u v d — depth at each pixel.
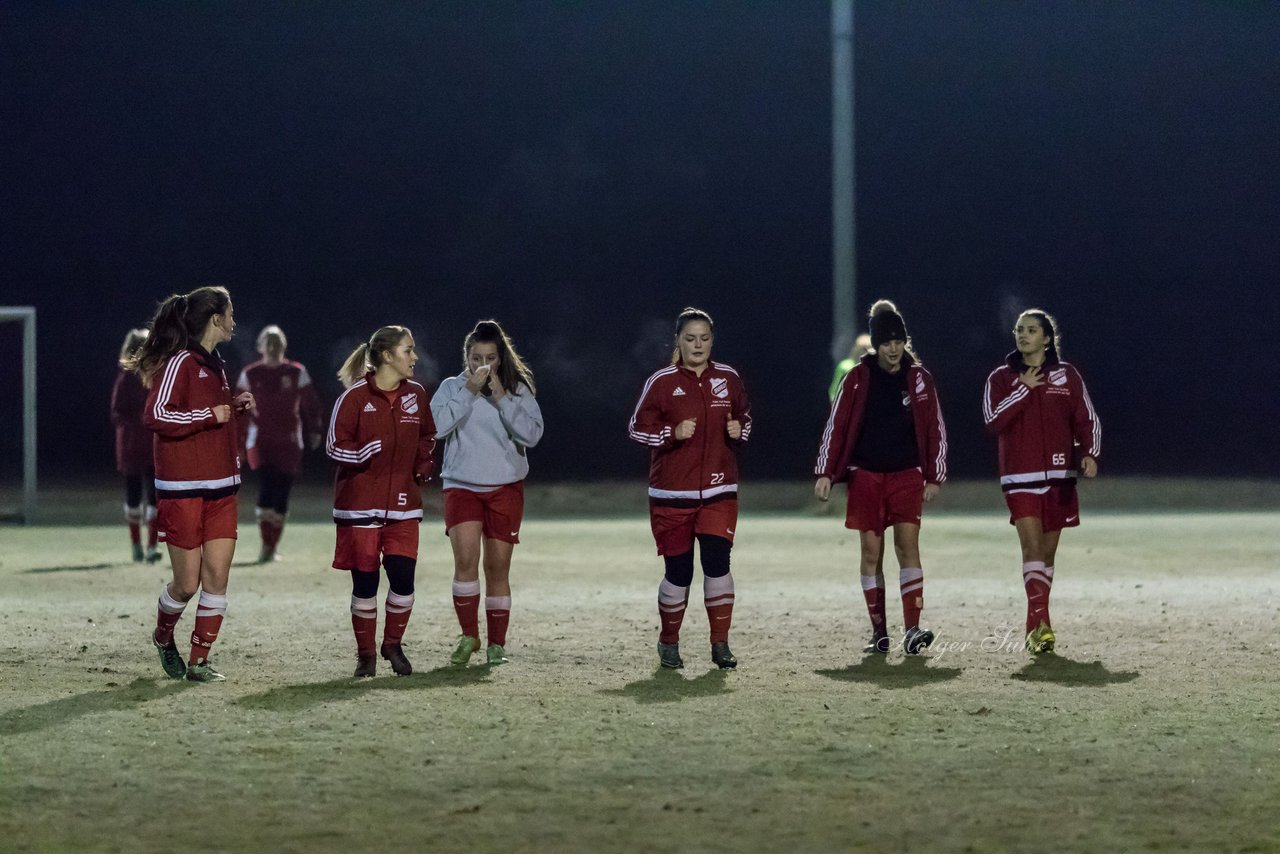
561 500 54.03
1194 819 11.42
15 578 28.78
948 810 11.64
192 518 17.09
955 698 16.25
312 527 42.19
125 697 16.20
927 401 19.78
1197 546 35.75
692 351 18.36
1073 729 14.59
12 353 78.06
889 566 31.33
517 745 13.83
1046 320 19.84
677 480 18.36
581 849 10.63
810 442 71.62
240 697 16.22
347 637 20.89
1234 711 15.52
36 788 12.27
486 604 18.86
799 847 10.69
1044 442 19.84
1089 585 27.62
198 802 11.86
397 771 12.84
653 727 14.64
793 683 17.23
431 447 18.23
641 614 23.39
